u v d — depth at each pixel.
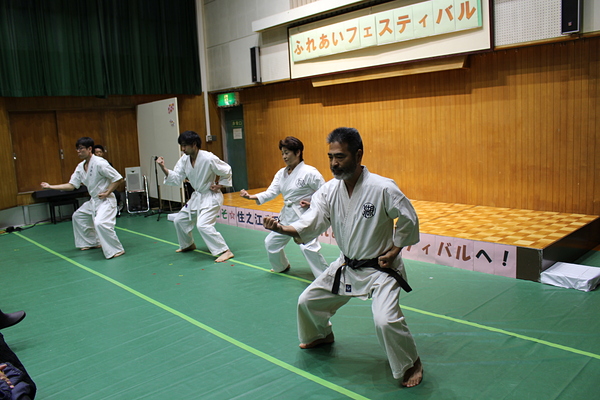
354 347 3.22
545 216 5.72
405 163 7.45
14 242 7.16
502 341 3.19
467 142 6.68
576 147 5.69
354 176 2.72
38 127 8.77
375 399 2.57
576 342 3.13
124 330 3.69
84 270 5.46
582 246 5.22
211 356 3.17
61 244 6.91
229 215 7.89
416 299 4.05
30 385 2.22
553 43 5.67
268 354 3.17
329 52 7.74
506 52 6.11
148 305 4.22
